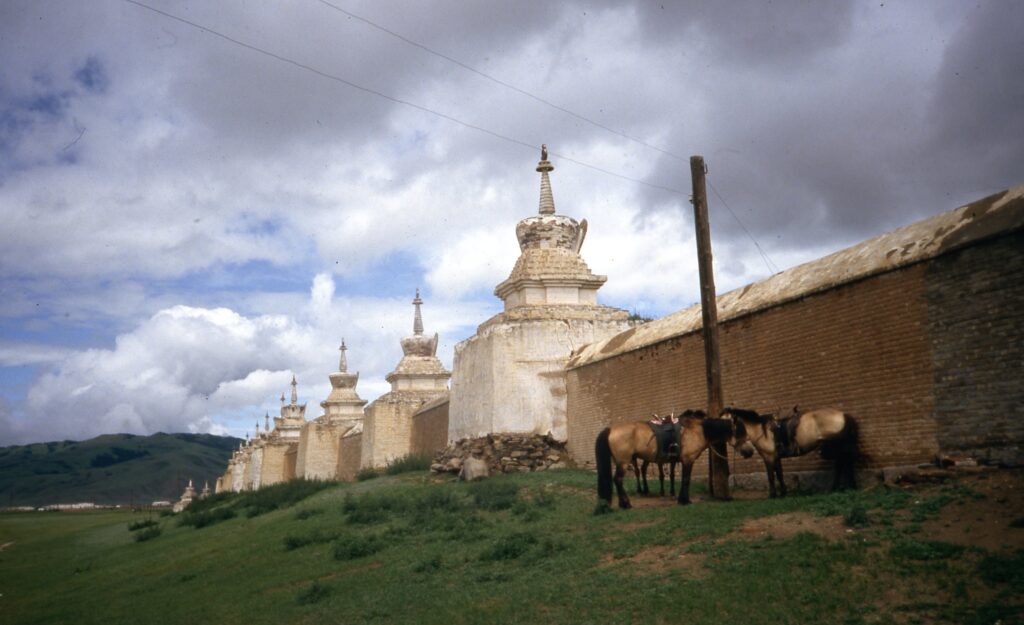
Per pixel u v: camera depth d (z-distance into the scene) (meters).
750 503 13.84
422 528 17.77
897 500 11.73
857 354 14.77
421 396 42.41
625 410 22.50
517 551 13.70
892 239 14.70
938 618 8.08
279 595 14.56
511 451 25.23
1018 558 8.85
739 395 17.86
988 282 12.50
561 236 29.02
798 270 17.03
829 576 9.45
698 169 16.80
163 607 15.68
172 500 171.75
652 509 15.17
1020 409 11.87
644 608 9.66
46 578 23.06
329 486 33.06
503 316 27.28
